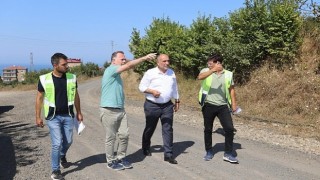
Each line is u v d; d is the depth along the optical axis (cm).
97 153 783
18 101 2133
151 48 2631
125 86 2895
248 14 1706
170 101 732
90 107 1672
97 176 632
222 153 791
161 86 718
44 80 603
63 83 610
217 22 1888
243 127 1111
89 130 1058
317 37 1627
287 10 1622
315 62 1538
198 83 2064
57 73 609
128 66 641
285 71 1552
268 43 1630
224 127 713
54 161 605
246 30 1716
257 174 650
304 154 795
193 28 2184
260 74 1617
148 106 730
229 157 716
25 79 5656
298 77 1478
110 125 658
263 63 1684
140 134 995
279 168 687
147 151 767
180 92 2036
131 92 2503
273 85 1473
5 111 1622
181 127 1112
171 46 2438
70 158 743
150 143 803
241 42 1734
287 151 819
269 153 798
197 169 676
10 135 1005
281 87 1452
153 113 727
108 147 667
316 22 1702
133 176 634
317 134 1025
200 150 817
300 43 1620
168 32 2623
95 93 2684
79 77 6419
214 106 711
